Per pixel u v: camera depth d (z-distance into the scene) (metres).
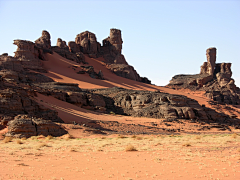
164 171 17.55
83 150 26.12
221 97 176.00
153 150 26.80
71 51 198.75
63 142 33.50
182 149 27.50
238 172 17.28
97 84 135.25
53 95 80.19
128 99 99.44
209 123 84.38
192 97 155.00
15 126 38.28
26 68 126.50
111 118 75.31
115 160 21.20
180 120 81.94
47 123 41.31
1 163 18.78
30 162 19.67
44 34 177.38
